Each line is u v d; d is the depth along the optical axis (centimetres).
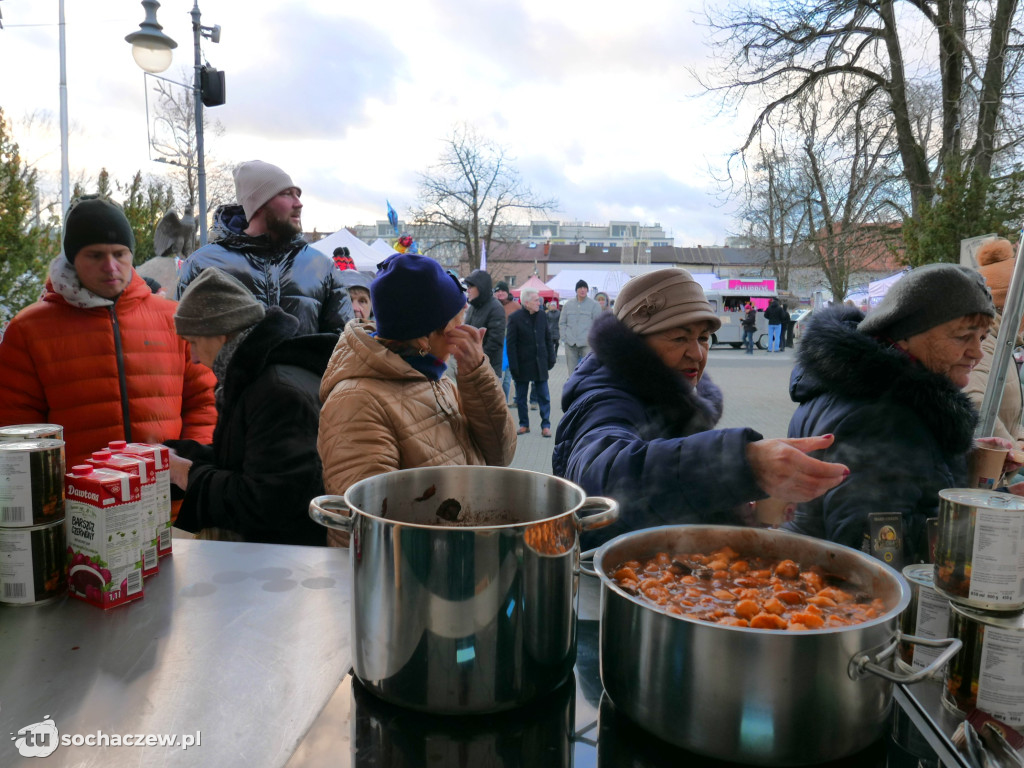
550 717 71
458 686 68
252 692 74
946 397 136
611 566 85
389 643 68
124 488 96
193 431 244
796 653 58
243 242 292
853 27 800
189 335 185
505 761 64
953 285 144
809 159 939
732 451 94
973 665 72
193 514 169
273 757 64
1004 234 487
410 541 65
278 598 99
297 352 172
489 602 66
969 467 147
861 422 135
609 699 74
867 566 80
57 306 216
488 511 94
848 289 1141
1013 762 63
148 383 223
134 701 72
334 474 151
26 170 730
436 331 162
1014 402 238
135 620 91
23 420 212
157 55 649
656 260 5062
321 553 117
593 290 2286
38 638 86
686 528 92
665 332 147
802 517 142
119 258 215
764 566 89
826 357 142
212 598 99
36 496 94
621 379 146
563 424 150
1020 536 70
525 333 697
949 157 560
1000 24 668
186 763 63
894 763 64
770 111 878
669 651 62
